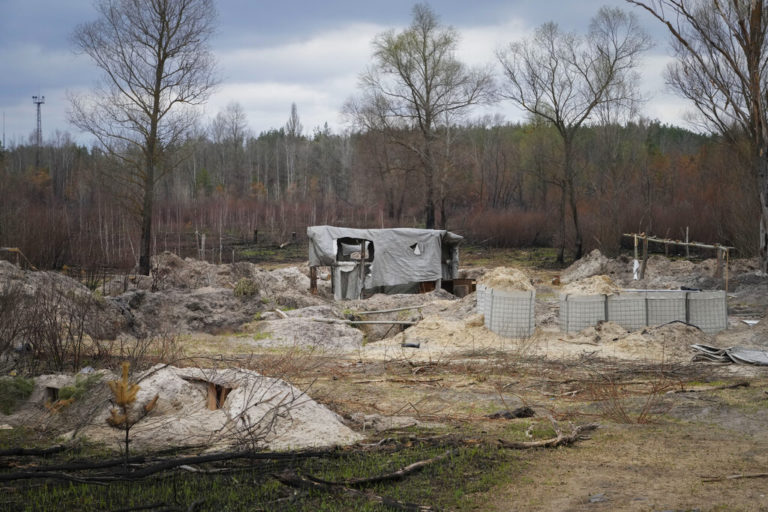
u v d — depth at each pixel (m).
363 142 72.19
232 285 27.97
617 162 55.12
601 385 13.23
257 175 116.88
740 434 9.83
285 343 18.17
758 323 20.06
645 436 9.73
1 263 18.08
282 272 34.12
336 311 22.05
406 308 22.52
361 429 9.98
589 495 7.26
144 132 33.34
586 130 67.38
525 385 13.58
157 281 26.84
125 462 7.27
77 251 34.25
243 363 14.16
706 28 33.91
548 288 34.16
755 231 41.94
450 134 69.56
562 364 15.46
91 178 66.94
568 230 51.59
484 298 19.86
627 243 50.03
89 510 6.55
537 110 48.53
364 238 28.59
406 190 73.56
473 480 7.70
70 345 13.49
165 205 68.81
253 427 8.95
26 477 6.90
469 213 68.94
